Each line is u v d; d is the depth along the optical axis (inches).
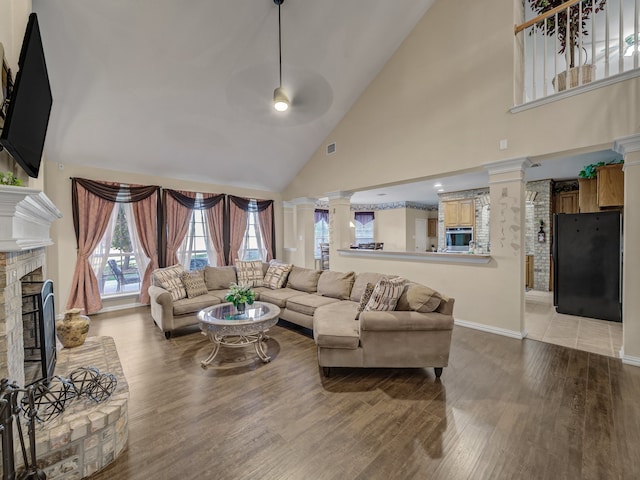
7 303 55.1
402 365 99.9
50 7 103.7
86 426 60.7
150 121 161.2
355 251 205.5
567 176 232.5
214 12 122.4
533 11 153.5
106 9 109.7
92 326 158.4
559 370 105.2
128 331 150.8
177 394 91.4
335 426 75.6
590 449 66.4
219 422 77.6
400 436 71.6
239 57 143.3
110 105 145.1
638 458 63.5
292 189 261.1
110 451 64.2
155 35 122.7
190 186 222.8
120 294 193.0
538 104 123.9
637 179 105.0
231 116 175.0
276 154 221.9
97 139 162.2
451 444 68.7
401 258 182.5
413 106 167.3
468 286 152.2
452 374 103.3
